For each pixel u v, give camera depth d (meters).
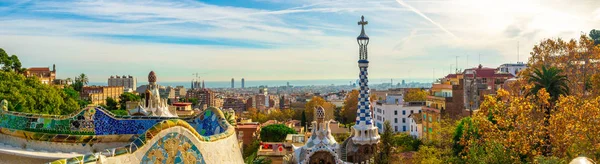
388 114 121.94
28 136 15.65
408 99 158.50
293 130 89.31
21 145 15.74
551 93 44.97
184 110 78.62
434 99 116.50
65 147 15.62
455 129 61.06
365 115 40.31
